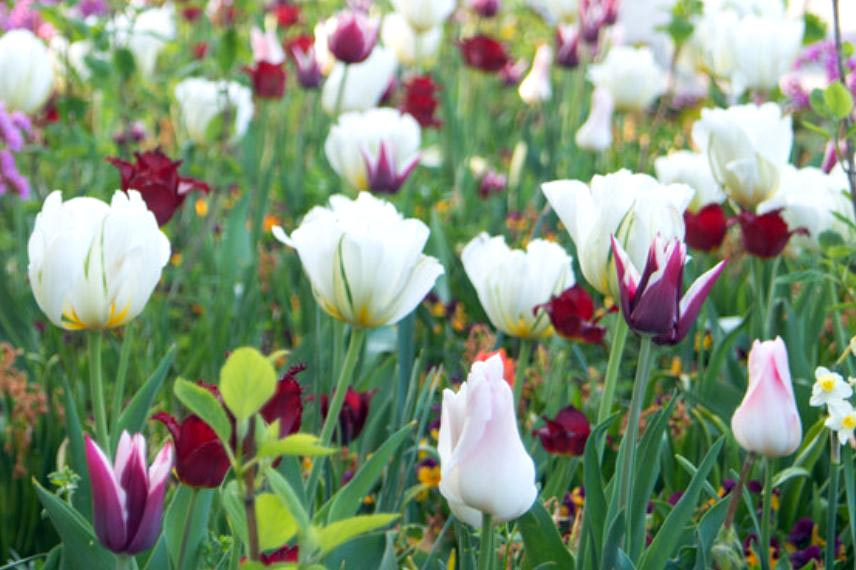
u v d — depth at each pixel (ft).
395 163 18.31
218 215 25.03
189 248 22.43
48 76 21.33
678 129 30.66
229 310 18.16
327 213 10.73
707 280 9.16
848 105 13.78
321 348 15.29
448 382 15.93
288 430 7.79
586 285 20.33
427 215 25.29
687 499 10.11
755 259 15.02
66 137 23.18
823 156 20.33
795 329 15.61
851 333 16.60
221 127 22.36
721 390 15.29
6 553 14.49
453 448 8.54
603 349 19.57
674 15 24.02
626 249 10.06
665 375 16.01
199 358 17.81
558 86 30.99
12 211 22.20
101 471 7.89
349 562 10.60
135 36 25.36
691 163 18.75
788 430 10.61
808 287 16.60
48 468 14.76
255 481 7.08
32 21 24.36
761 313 15.14
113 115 26.02
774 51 20.33
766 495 11.21
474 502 8.35
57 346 17.04
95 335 10.46
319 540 6.90
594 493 10.16
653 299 8.98
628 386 18.20
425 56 28.60
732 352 16.48
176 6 32.81
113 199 10.23
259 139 24.12
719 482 14.02
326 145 19.17
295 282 21.31
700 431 15.05
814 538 13.38
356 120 19.02
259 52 26.09
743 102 21.88
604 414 10.61
